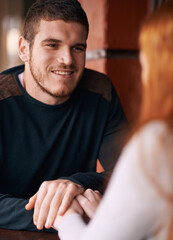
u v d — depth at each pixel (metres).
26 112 1.55
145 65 0.72
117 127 1.75
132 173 0.66
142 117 0.70
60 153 1.61
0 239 1.10
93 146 1.72
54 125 1.58
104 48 2.16
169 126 0.65
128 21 2.19
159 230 0.67
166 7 0.69
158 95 0.68
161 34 0.68
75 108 1.63
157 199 0.65
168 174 0.64
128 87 2.25
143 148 0.65
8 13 7.07
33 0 6.92
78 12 1.48
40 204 1.15
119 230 0.67
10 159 1.54
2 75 1.64
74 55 1.50
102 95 1.73
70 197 1.12
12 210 1.21
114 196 0.68
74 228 0.92
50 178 1.61
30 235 1.13
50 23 1.47
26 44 1.57
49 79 1.51
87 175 1.35
